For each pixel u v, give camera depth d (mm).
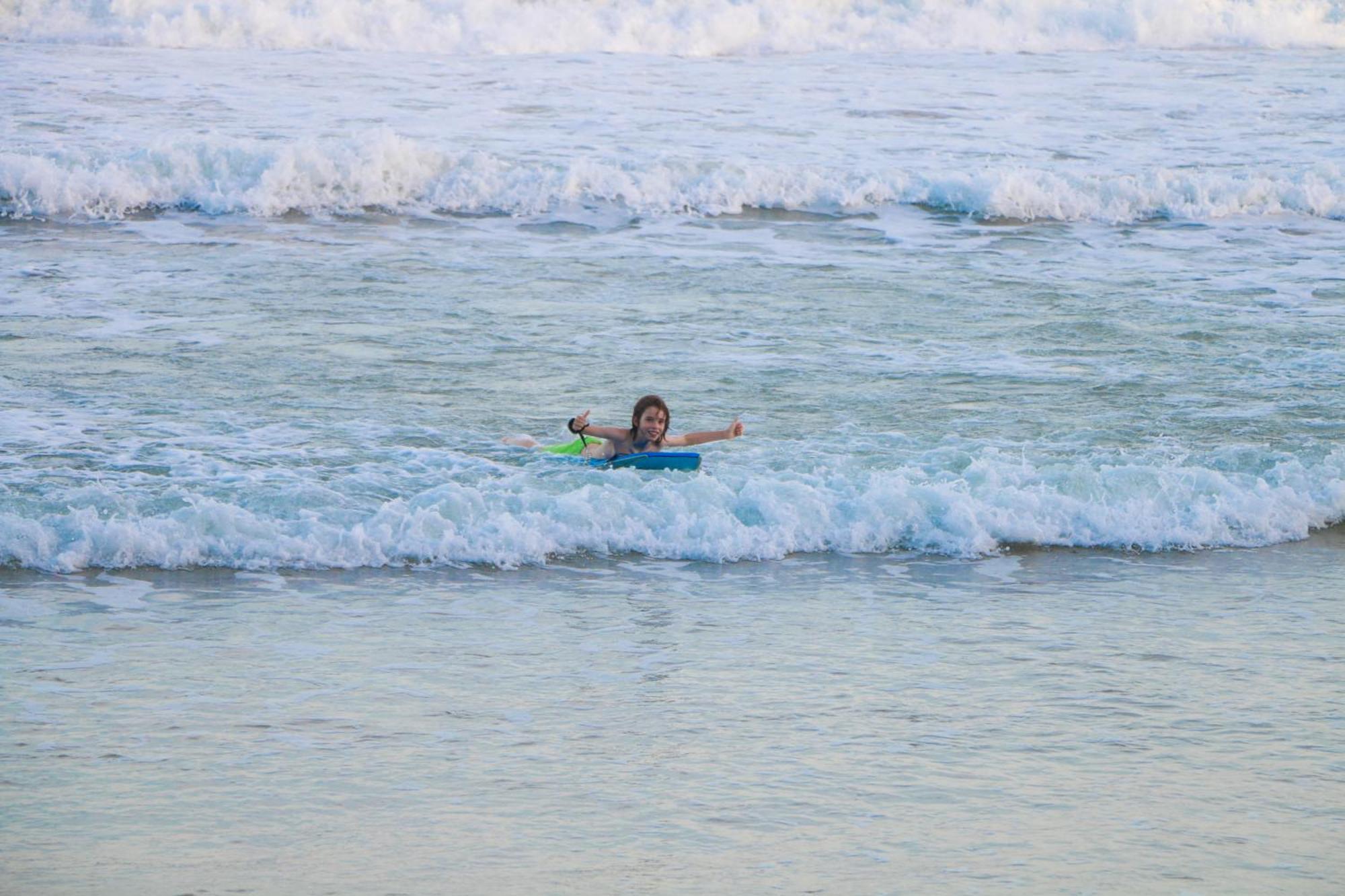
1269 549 33562
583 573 30641
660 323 51906
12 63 92938
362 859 17625
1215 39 120562
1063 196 71312
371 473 35781
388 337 49000
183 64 95938
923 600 29234
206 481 34469
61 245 60562
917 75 102625
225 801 19219
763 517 33250
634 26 109500
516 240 63938
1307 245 66938
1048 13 118750
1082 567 31891
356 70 96375
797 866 17609
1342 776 20797
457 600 28562
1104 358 48688
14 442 37094
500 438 39344
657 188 70500
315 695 23266
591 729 22031
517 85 93688
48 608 27219
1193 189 72562
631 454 37656
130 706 22578
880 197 71938
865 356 48438
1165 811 19438
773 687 24031
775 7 113625
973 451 38750
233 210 66938
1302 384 46125
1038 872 17562
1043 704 23453
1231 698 23891
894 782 20203
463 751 21094
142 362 45156
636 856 17812
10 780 19703
